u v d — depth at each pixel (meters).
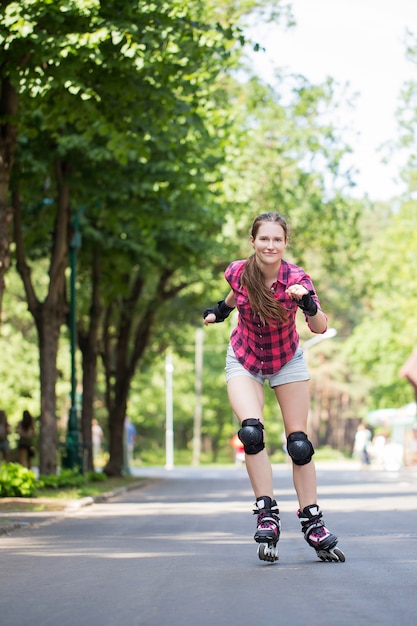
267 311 8.88
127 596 8.06
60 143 28.27
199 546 12.27
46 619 7.12
